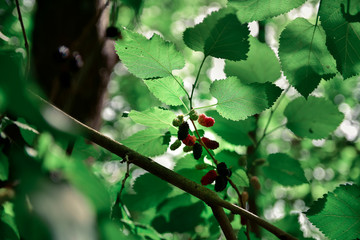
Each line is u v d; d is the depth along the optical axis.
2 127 0.62
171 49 0.78
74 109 1.41
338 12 0.78
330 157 3.80
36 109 0.34
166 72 0.79
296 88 0.81
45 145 0.43
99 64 1.39
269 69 0.90
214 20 0.75
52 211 0.30
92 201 0.36
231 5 0.78
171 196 0.96
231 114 0.80
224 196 0.94
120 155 0.74
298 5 0.78
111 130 4.10
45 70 1.36
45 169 0.37
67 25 1.43
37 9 1.54
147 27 3.76
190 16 3.90
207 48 0.77
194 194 0.76
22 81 0.33
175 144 0.82
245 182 0.87
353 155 3.82
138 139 0.84
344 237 0.81
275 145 3.14
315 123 0.93
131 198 0.95
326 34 0.78
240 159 0.89
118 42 0.78
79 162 0.38
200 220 0.98
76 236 0.29
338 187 0.81
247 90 0.78
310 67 0.81
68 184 0.34
